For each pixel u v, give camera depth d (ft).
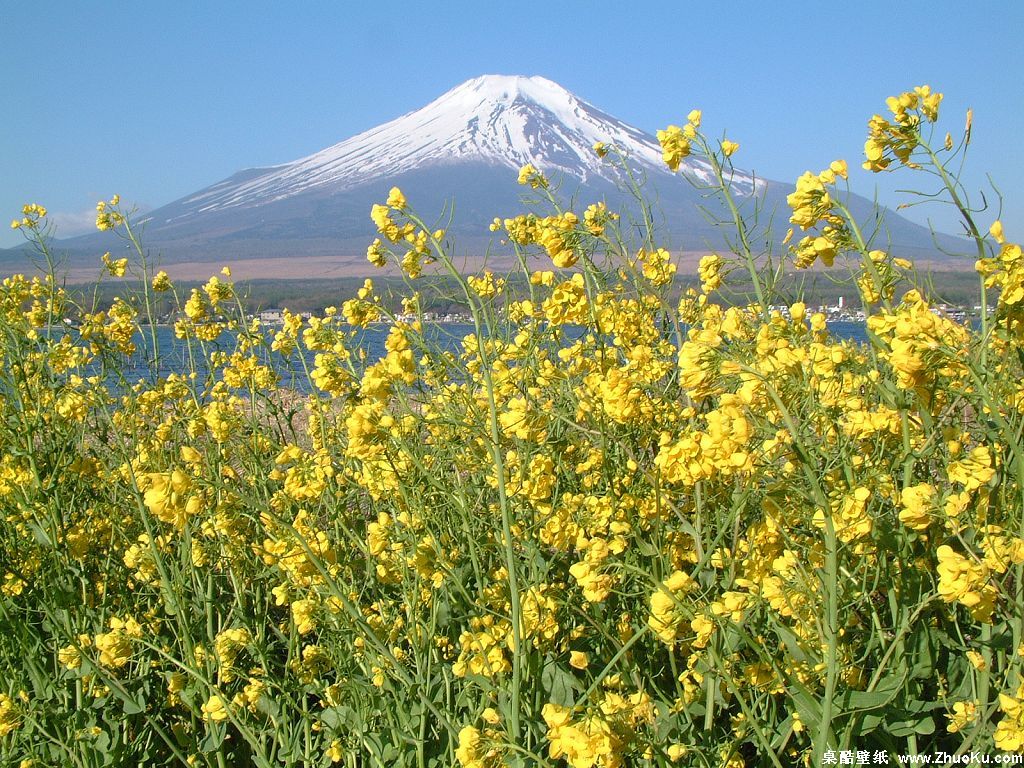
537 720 9.21
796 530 9.52
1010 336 9.23
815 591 8.20
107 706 12.06
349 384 12.96
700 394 8.07
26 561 13.44
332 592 9.76
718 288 13.62
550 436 12.00
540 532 10.71
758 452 8.09
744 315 11.98
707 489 10.89
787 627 8.73
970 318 10.05
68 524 14.20
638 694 7.73
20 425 13.82
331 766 11.65
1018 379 9.93
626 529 9.85
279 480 14.05
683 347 8.04
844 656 8.44
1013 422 9.11
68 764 11.17
